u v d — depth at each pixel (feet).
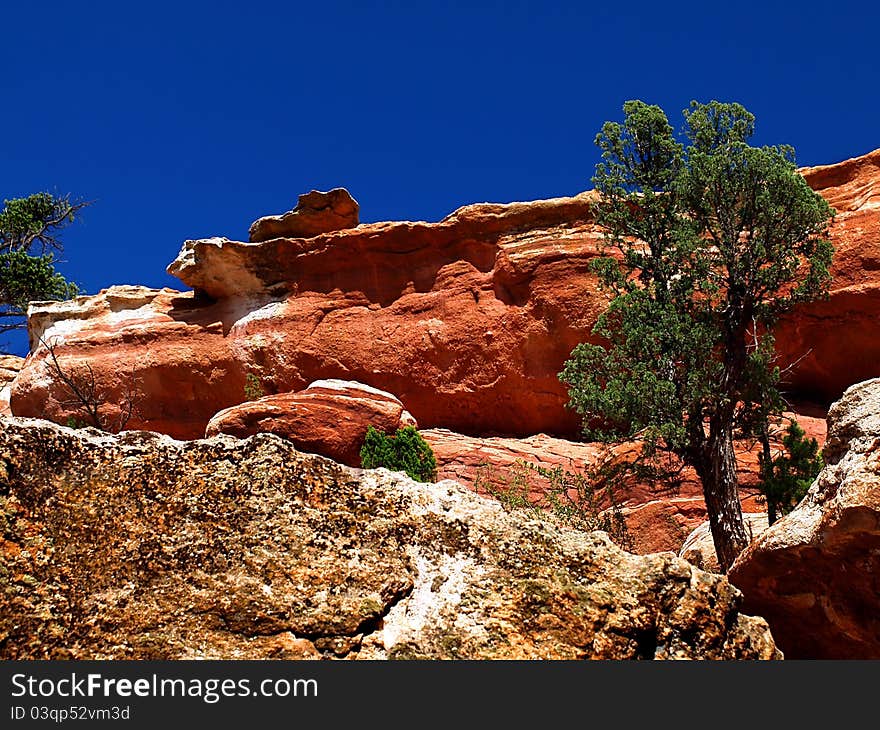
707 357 59.88
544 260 90.12
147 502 15.31
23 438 15.25
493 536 16.33
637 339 59.62
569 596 15.52
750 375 59.57
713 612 16.21
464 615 15.07
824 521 30.12
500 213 96.22
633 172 68.49
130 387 101.81
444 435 86.43
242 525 15.38
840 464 31.17
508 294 92.12
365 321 97.60
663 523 63.46
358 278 100.37
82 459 15.49
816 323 79.97
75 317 110.42
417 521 16.30
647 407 57.52
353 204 104.68
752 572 33.76
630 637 15.31
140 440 16.11
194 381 100.83
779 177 61.46
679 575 16.28
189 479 15.75
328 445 74.54
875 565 29.48
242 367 99.45
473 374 90.84
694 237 62.28
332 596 14.73
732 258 62.13
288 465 16.33
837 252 80.43
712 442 56.34
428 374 92.58
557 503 58.65
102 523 14.84
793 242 62.54
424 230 98.48
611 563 16.29
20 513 14.52
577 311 87.10
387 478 16.99
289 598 14.56
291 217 104.37
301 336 98.73
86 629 13.65
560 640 14.98
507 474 73.77
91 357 104.42
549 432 88.17
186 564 14.71
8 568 13.87
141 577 14.40
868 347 78.89
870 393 32.22
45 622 13.53
